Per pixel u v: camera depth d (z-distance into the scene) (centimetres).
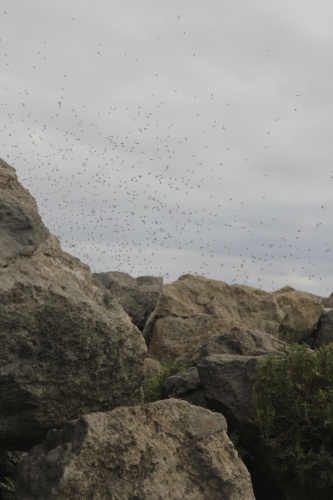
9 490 1184
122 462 905
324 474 1145
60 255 1098
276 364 1255
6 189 1107
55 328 994
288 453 1173
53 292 998
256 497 1263
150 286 2656
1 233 1043
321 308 2627
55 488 861
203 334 2223
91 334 1019
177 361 1627
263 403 1227
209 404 1319
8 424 1004
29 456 932
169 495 907
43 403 1002
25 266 1025
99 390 1052
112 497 881
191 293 2450
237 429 1266
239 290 2506
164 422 961
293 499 1194
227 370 1313
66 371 1009
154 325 2345
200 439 970
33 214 1084
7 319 960
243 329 1587
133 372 1091
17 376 973
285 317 2538
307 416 1189
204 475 946
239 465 973
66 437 924
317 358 1269
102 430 911
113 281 2584
